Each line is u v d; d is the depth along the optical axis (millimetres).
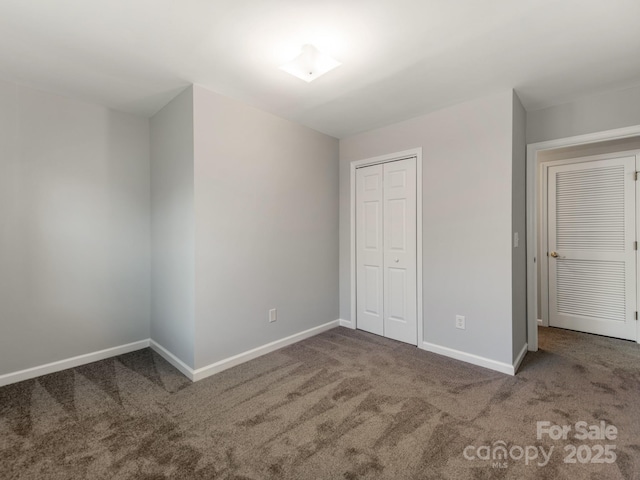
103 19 1648
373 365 2660
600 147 3363
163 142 2818
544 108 2826
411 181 3105
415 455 1599
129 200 2979
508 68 2154
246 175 2744
